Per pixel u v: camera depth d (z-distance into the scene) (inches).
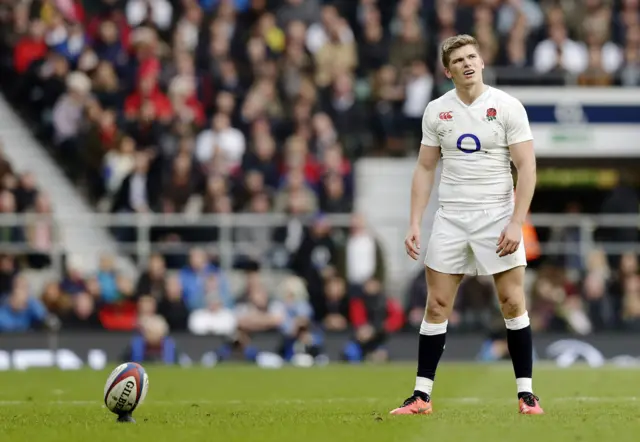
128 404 1135.0
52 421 1159.0
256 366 2236.7
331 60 3292.3
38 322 2598.4
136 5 3356.3
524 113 1190.3
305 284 2709.2
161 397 1560.0
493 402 1417.3
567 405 1347.2
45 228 2748.5
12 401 1481.3
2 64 3243.1
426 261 1216.8
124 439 995.9
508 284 1196.5
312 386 1738.4
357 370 2094.0
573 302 2795.3
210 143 3048.7
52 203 3061.0
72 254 2807.6
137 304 2662.4
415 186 1226.0
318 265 2736.2
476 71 1184.8
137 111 3107.8
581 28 3459.6
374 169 3137.3
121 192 2984.7
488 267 1192.8
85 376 1947.6
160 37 3329.2
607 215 2942.9
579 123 3203.7
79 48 3284.9
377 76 3240.7
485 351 2650.1
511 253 1181.7
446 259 1203.2
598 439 986.1
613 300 2827.3
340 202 2920.8
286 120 3193.9
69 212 3043.8
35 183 3078.2
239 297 2677.2
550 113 3213.6
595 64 3371.1
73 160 3088.1
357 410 1296.8
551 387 1695.4
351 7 3464.6
